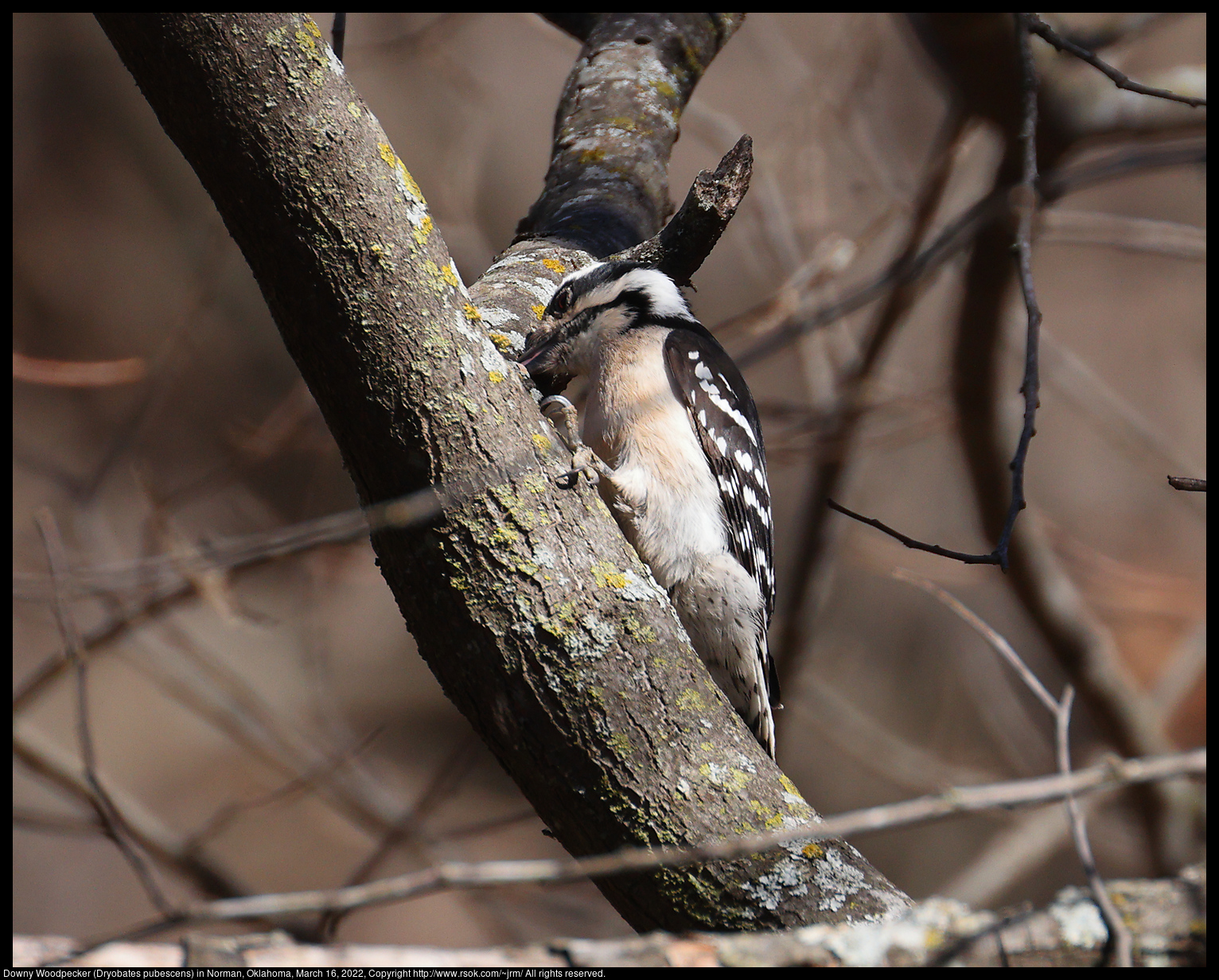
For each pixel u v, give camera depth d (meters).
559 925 13.31
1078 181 10.27
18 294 23.41
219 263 11.21
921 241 11.10
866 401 12.09
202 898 9.49
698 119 13.24
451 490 4.67
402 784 19.94
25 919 17.14
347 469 5.00
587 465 5.01
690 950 3.61
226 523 16.30
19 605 14.93
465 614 4.68
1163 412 21.78
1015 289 10.98
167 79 4.48
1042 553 12.17
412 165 20.06
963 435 12.01
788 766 19.70
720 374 6.97
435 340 4.68
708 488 6.56
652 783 4.57
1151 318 22.31
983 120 10.53
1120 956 3.53
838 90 13.82
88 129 24.62
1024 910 3.82
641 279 6.82
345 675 21.20
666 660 4.76
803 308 11.53
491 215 21.47
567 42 13.02
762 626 6.60
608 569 4.81
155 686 20.47
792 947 3.68
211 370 22.88
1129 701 12.32
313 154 4.53
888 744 14.64
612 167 7.84
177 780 19.47
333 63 4.67
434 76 18.12
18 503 19.02
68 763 9.47
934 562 14.23
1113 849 14.66
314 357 4.71
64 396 22.16
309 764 10.98
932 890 18.66
